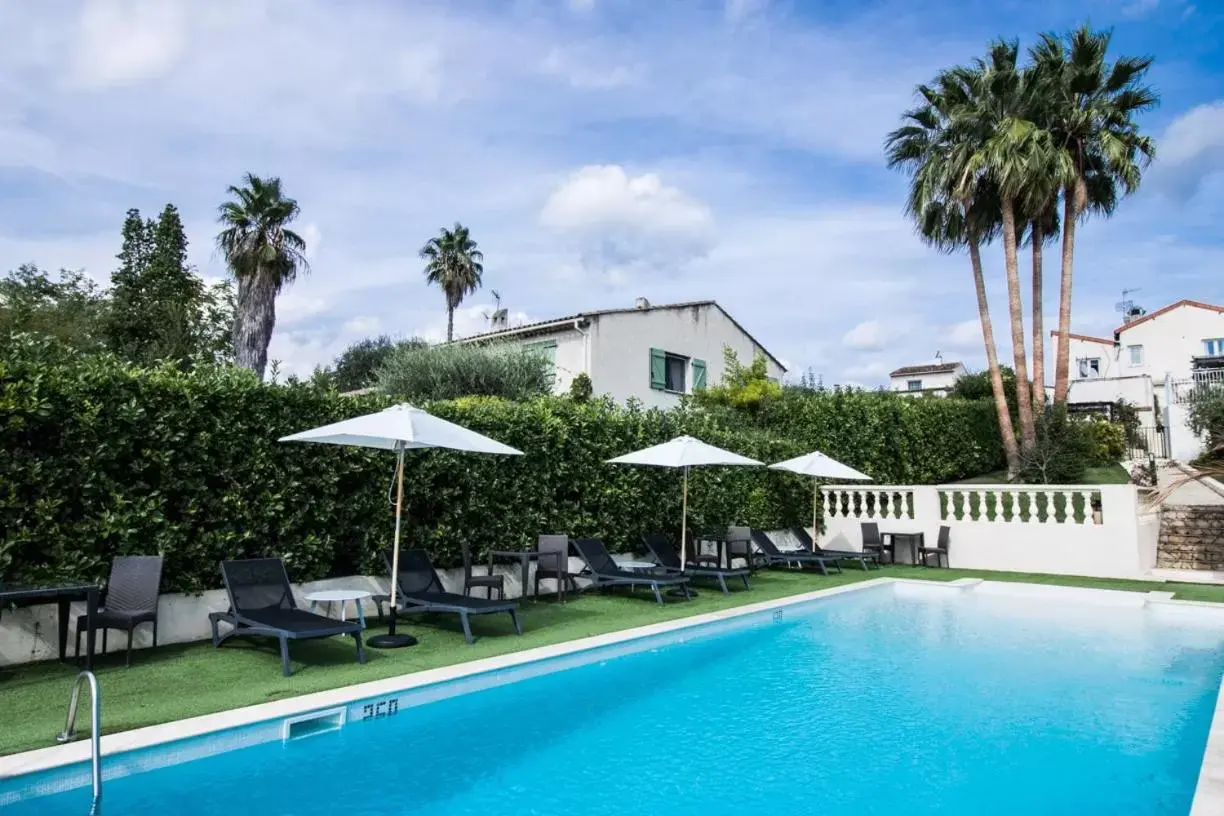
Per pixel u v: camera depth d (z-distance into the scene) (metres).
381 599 9.25
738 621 10.65
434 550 11.04
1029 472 22.97
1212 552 16.94
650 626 9.50
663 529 15.27
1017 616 11.95
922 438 23.22
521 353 24.48
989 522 16.86
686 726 6.58
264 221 31.27
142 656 7.59
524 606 11.34
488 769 5.52
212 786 5.11
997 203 23.75
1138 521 15.38
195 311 38.56
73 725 5.07
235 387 8.76
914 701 7.38
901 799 5.08
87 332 33.34
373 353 42.59
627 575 11.74
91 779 4.70
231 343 39.41
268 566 8.12
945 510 18.50
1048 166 21.94
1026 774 5.51
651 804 4.97
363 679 6.83
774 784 5.31
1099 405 36.56
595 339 25.64
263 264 31.11
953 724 6.68
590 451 13.55
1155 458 30.44
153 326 36.03
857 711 7.04
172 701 6.02
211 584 8.67
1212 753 5.12
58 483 7.40
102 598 7.74
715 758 5.83
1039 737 6.32
